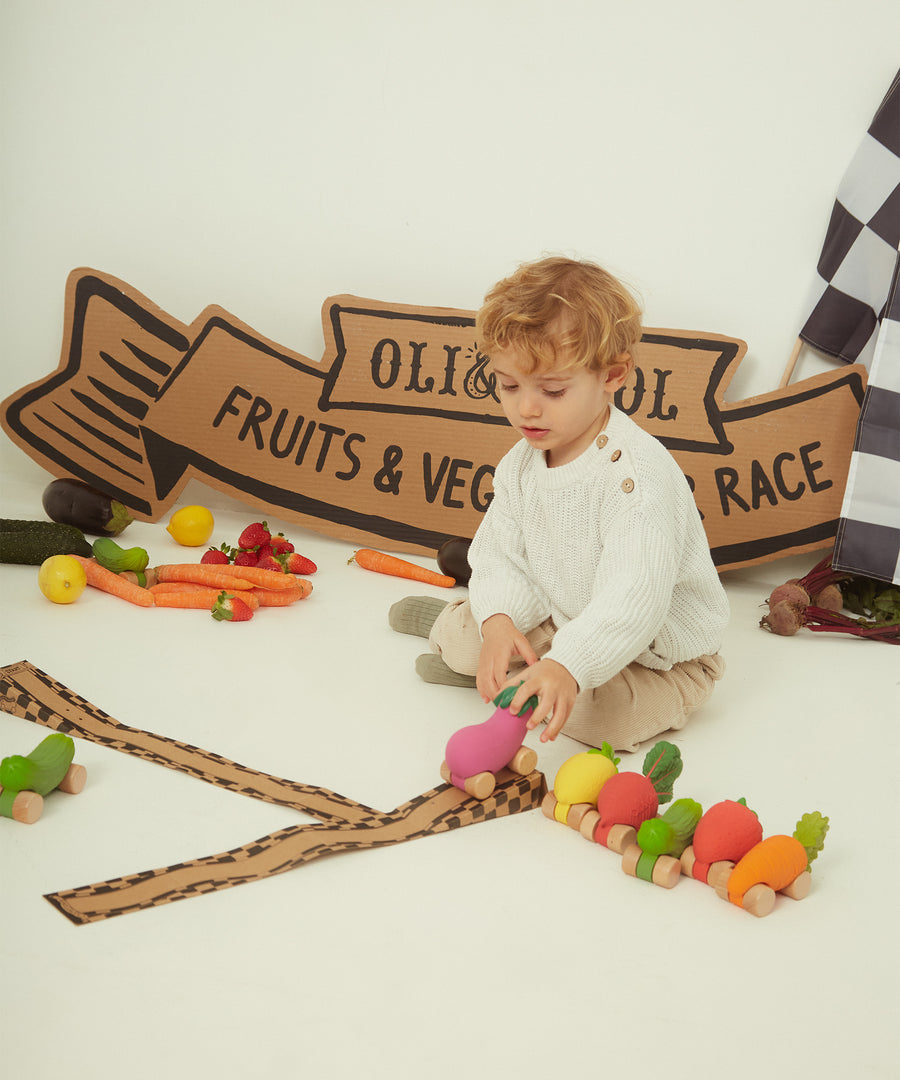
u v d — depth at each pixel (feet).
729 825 3.73
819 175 6.82
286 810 4.02
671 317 7.25
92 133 7.45
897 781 4.57
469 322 7.23
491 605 4.75
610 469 4.38
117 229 7.62
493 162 7.20
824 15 6.58
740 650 6.07
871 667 5.92
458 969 3.22
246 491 7.54
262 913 3.42
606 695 4.70
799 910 3.65
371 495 7.43
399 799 4.18
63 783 4.01
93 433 7.59
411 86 7.14
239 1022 2.94
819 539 6.96
